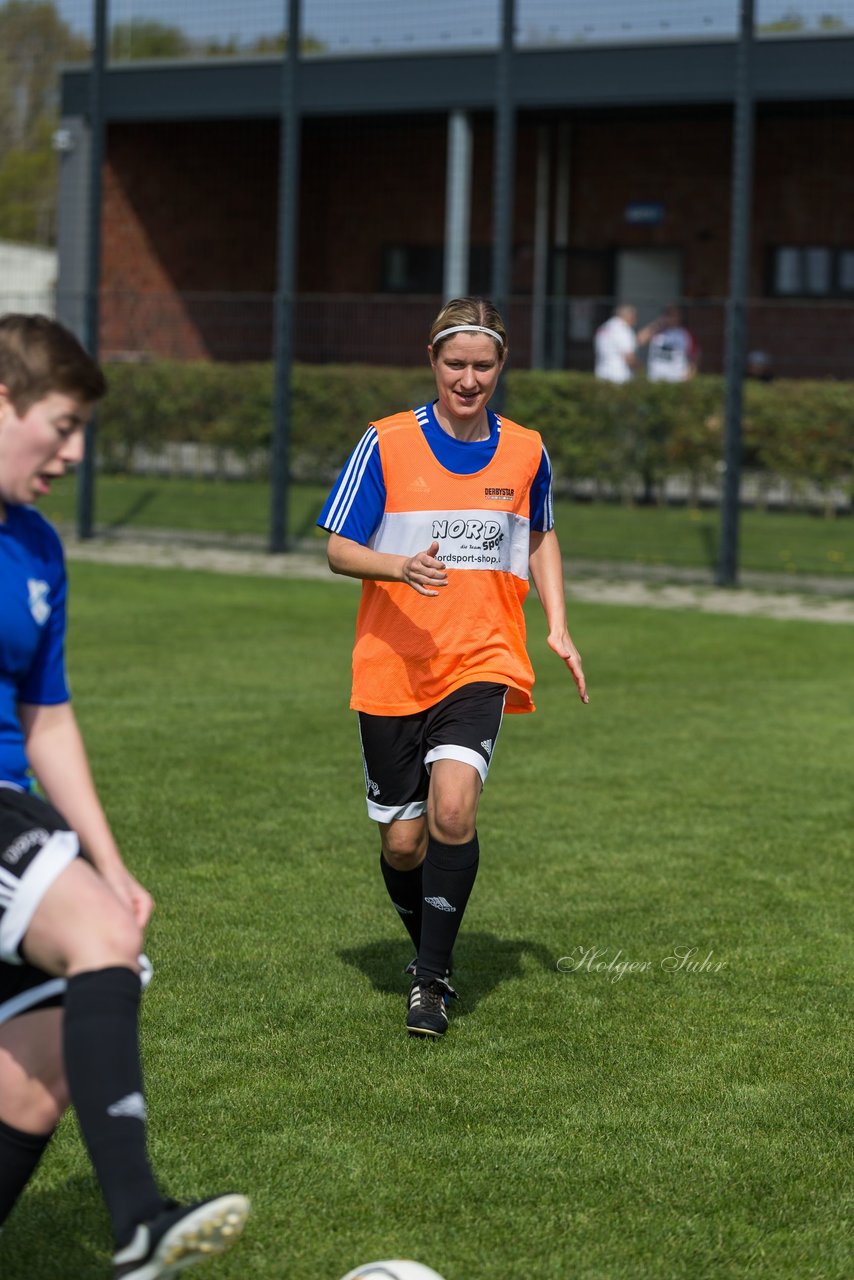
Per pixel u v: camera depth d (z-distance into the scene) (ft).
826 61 136.05
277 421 116.98
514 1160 25.54
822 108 163.73
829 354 167.84
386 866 33.76
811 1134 26.81
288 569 109.81
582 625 88.22
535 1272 22.03
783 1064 29.89
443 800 30.78
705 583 106.52
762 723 62.85
